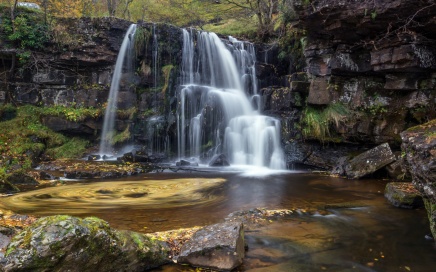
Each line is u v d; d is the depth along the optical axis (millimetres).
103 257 3869
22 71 14062
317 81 12391
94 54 14250
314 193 8594
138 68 14828
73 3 19484
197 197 8133
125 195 8211
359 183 9805
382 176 10523
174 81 14867
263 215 6574
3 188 8211
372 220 6340
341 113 11711
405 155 5684
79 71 14758
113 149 13828
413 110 10344
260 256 4699
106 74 14594
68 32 14227
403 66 9445
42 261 3441
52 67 14273
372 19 8906
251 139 13406
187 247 4531
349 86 11750
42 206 7066
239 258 4383
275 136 13039
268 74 16875
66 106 14383
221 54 16516
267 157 12953
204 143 13914
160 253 4449
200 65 16016
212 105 14039
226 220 6246
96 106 14383
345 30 10008
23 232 3709
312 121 12312
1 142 11883
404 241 5332
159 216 6500
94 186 9047
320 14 9594
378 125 11062
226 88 16438
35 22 14008
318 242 5246
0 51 13445
